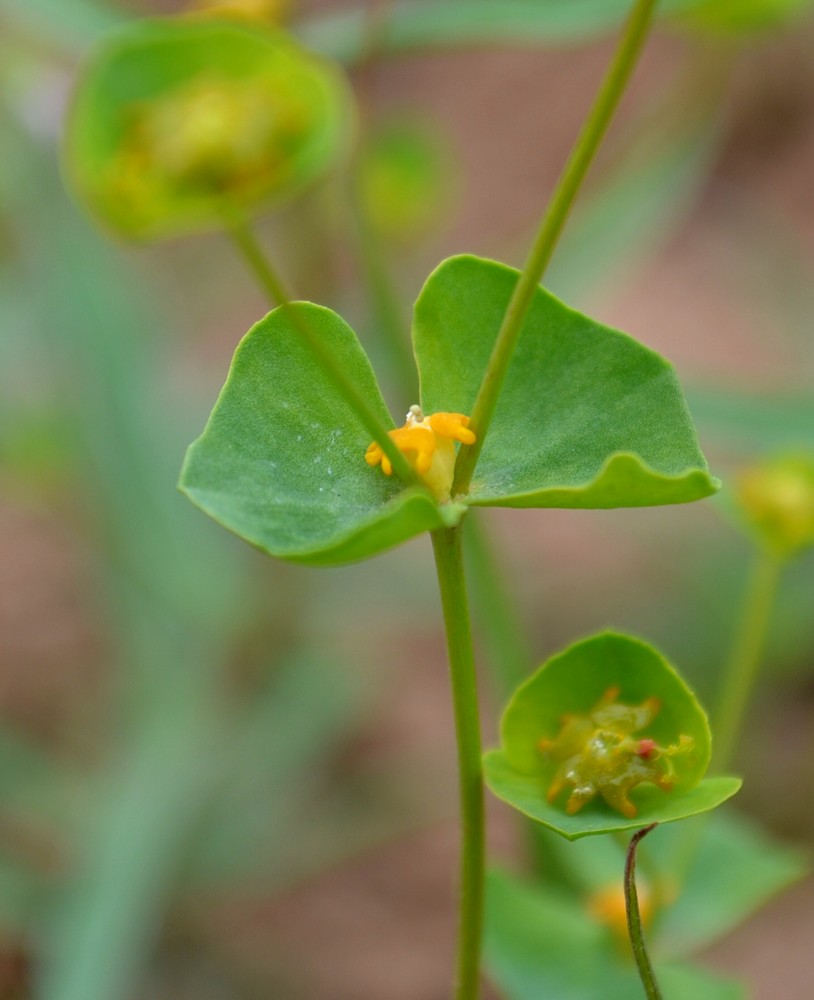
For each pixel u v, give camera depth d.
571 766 0.21
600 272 0.39
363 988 0.36
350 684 0.41
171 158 0.26
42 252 0.41
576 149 0.20
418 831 0.40
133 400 0.41
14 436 0.44
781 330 0.57
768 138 0.68
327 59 0.32
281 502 0.21
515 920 0.24
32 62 0.40
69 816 0.37
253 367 0.21
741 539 0.43
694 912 0.24
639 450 0.21
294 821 0.38
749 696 0.40
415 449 0.21
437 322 0.22
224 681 0.40
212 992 0.35
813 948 0.36
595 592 0.45
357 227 0.33
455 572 0.21
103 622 0.44
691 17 0.33
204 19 0.29
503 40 0.31
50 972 0.33
